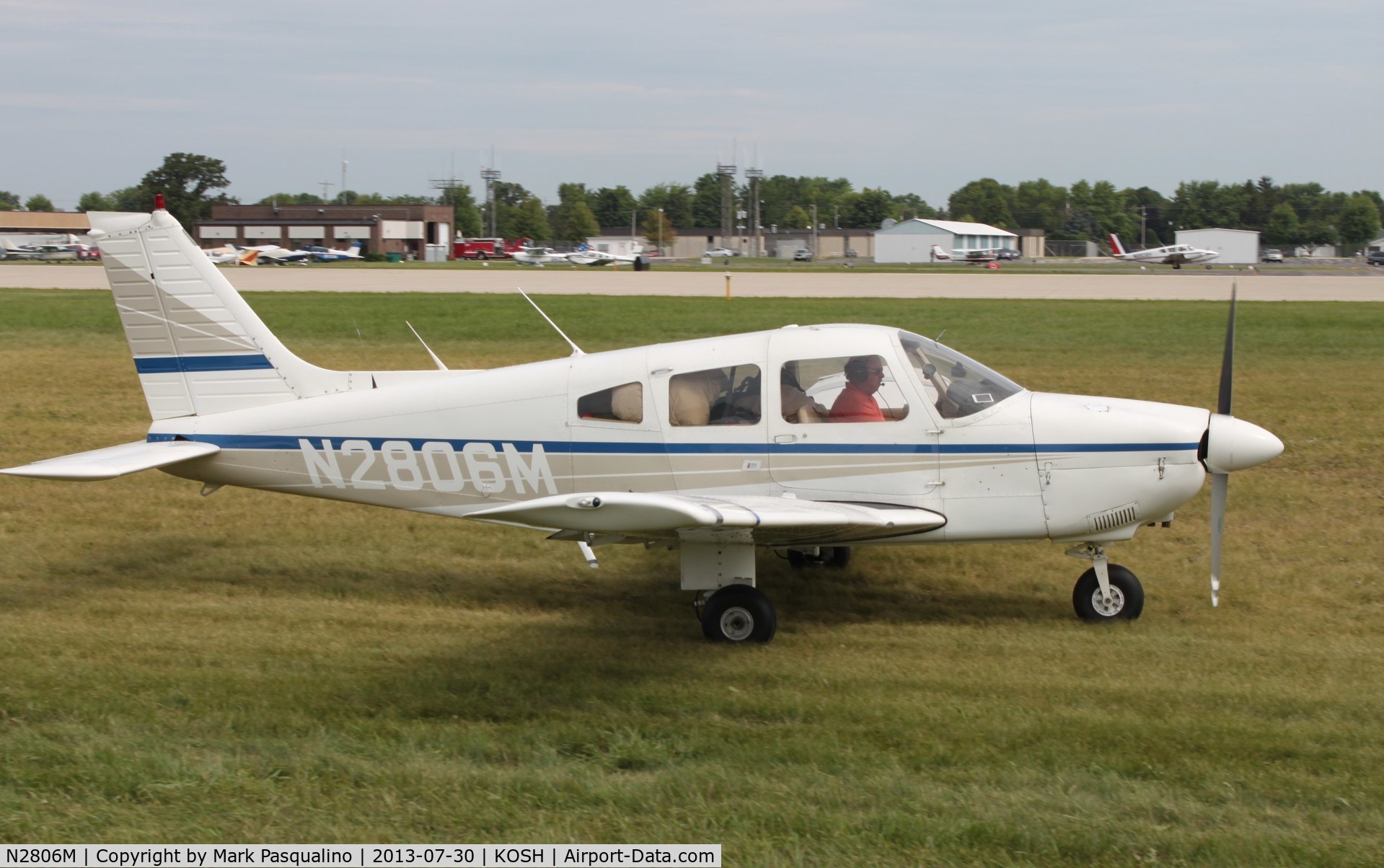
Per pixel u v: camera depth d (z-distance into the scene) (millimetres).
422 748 3914
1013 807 3453
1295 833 3301
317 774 3680
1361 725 4086
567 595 6047
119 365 15055
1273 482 8469
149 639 5105
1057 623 5527
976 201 155875
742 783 3605
